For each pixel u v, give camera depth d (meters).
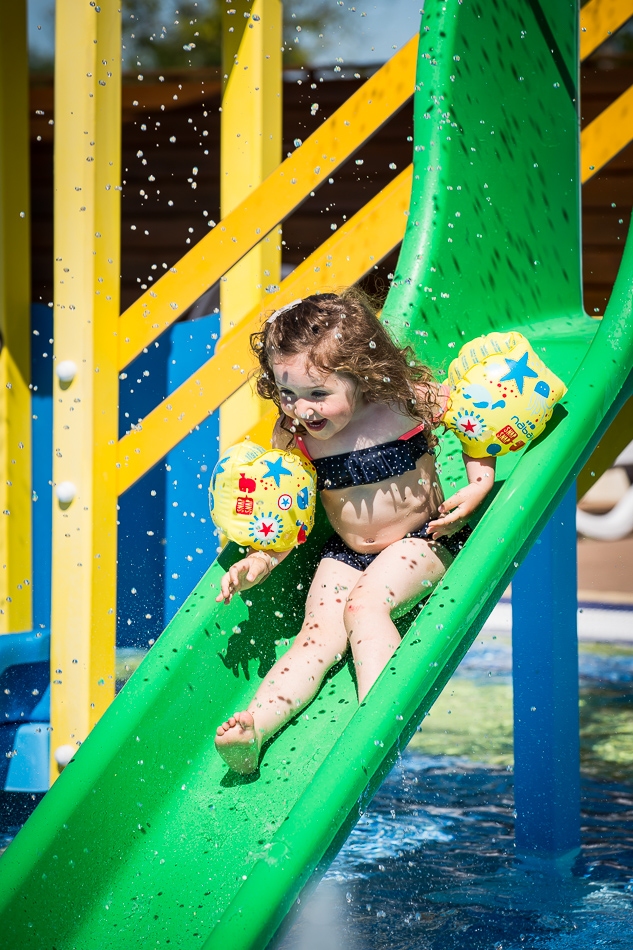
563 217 3.23
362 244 3.27
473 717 4.17
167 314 3.32
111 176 3.21
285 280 3.34
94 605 3.18
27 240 3.82
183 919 1.96
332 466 2.35
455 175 2.94
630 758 3.55
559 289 3.17
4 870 1.95
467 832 2.95
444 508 2.26
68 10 3.13
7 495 3.74
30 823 2.02
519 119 3.14
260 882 1.68
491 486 2.30
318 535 2.55
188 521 3.72
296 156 3.33
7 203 3.73
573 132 3.29
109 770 2.10
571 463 2.25
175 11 11.54
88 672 3.16
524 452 2.25
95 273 3.18
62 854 2.00
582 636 5.45
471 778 3.41
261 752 2.23
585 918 2.36
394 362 2.33
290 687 2.21
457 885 2.57
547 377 2.26
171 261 8.40
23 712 3.38
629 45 8.48
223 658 2.33
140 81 8.74
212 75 8.58
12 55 3.72
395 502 2.33
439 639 1.93
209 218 8.39
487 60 3.07
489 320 2.93
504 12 3.12
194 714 2.26
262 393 2.50
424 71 2.98
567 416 2.28
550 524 2.85
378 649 2.12
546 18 3.25
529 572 2.89
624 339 2.40
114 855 2.08
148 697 2.18
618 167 7.87
